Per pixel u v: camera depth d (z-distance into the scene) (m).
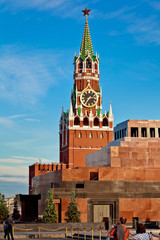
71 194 66.44
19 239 50.09
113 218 72.31
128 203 73.19
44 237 54.03
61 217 69.75
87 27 198.50
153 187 75.81
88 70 191.00
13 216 104.31
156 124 83.81
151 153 77.75
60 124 197.88
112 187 74.00
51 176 87.88
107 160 78.88
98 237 50.97
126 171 75.44
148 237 21.81
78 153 181.50
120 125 87.88
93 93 188.12
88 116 185.38
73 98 189.75
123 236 23.30
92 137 183.62
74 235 55.03
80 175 74.94
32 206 100.50
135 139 80.75
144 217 73.38
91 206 71.75
